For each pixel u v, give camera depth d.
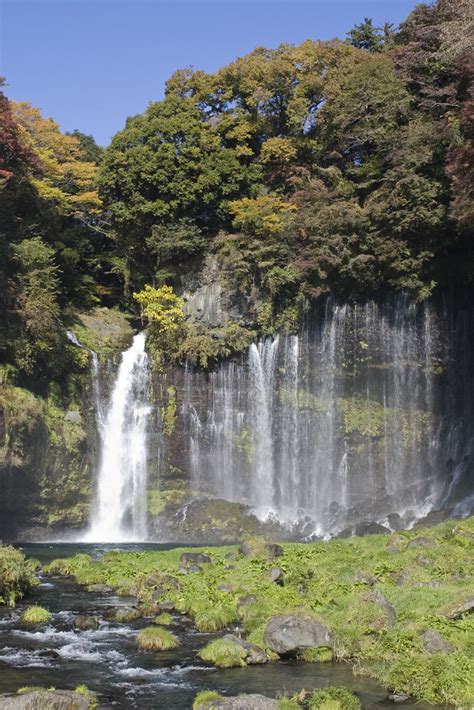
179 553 29.16
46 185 56.28
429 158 45.81
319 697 12.67
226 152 56.44
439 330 48.16
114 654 16.06
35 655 15.95
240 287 51.69
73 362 47.06
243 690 13.64
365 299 49.34
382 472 48.41
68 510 45.22
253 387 50.62
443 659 14.06
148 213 55.38
